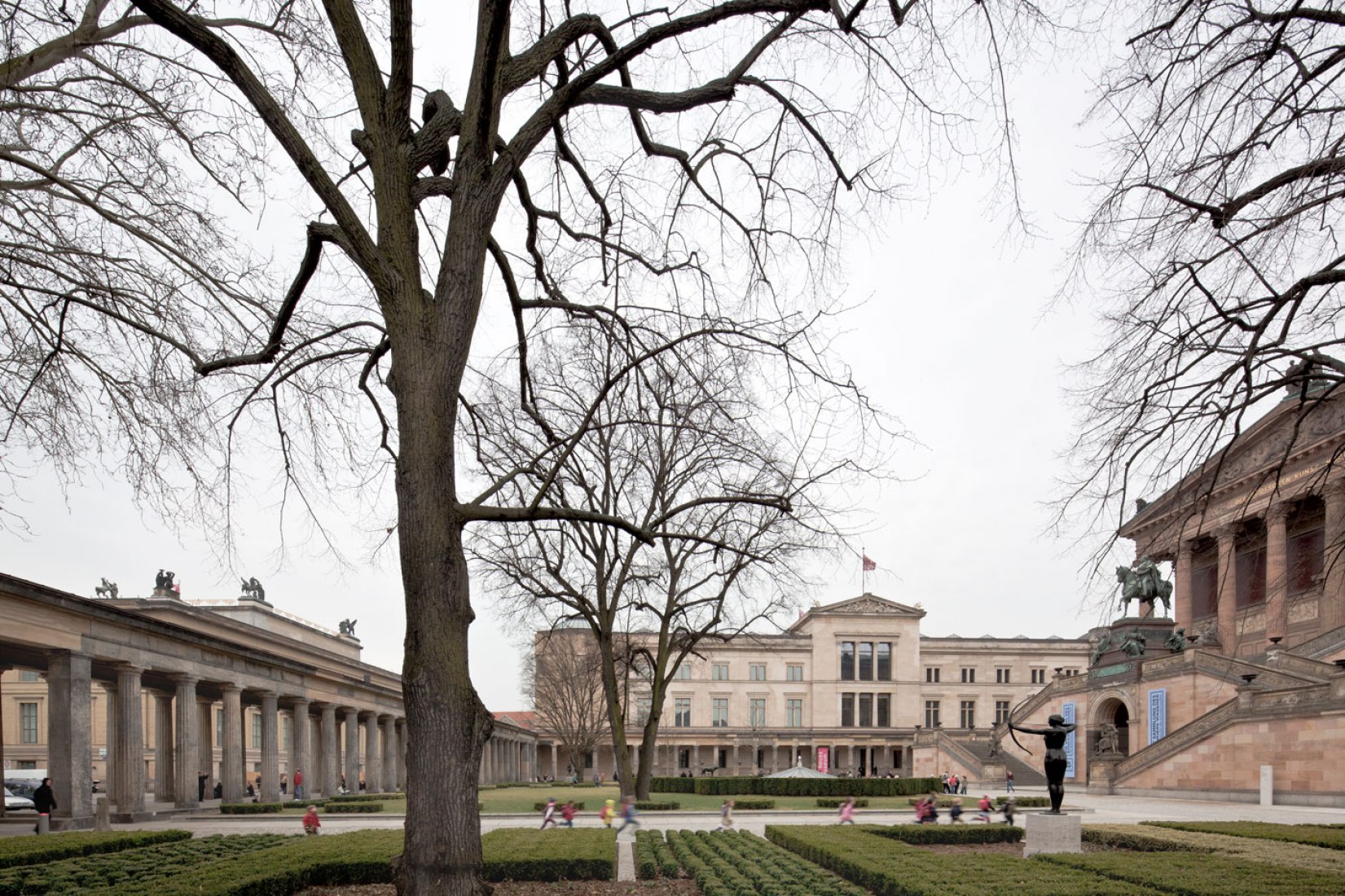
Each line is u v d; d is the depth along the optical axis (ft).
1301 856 66.90
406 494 32.73
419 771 31.40
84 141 50.70
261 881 46.57
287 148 33.50
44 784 95.76
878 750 366.84
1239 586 206.49
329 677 185.26
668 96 38.04
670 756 365.81
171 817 124.36
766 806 132.26
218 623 168.76
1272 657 160.25
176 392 54.24
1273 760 134.31
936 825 92.63
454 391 33.99
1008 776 191.93
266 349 40.55
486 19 34.47
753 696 366.63
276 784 157.58
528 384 48.70
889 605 368.27
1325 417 139.95
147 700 249.34
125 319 48.21
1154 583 203.00
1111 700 201.36
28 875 56.54
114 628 114.11
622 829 88.63
